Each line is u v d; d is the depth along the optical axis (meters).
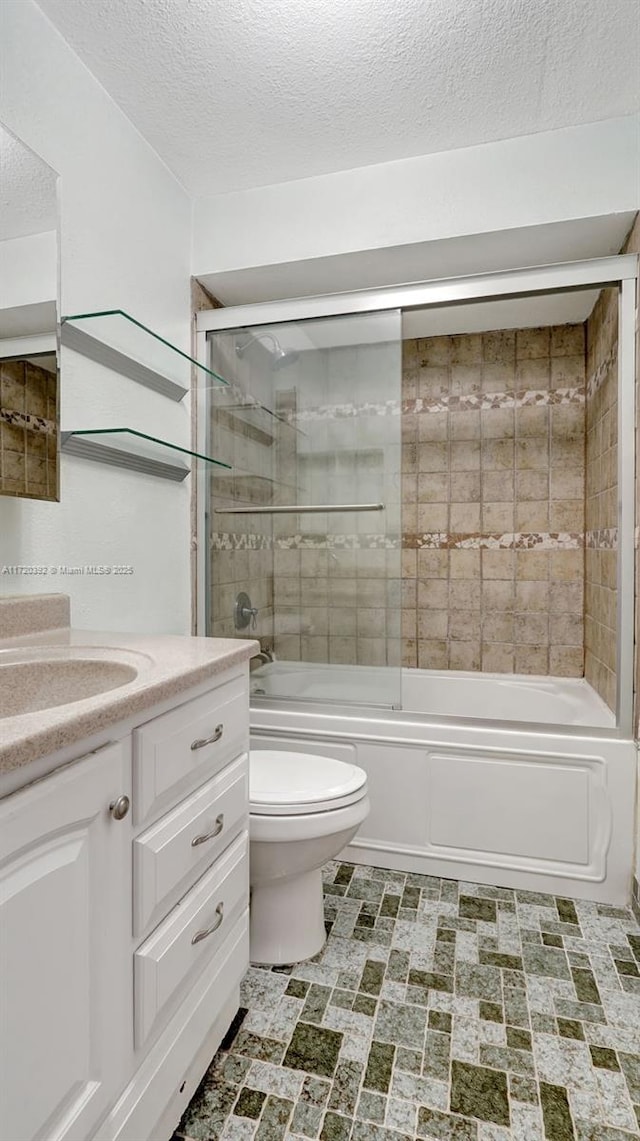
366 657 2.11
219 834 1.12
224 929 1.15
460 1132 1.03
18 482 1.29
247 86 1.66
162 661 1.06
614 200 1.82
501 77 1.63
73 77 1.53
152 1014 0.87
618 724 1.81
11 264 1.26
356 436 2.14
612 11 1.42
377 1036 1.24
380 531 2.11
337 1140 1.01
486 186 1.92
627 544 1.83
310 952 1.49
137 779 0.85
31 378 1.31
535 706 2.56
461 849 1.90
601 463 2.32
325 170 2.05
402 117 1.79
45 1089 0.66
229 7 1.41
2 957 0.60
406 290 2.01
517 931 1.62
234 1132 1.03
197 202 2.21
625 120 1.81
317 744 2.05
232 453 2.27
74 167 1.53
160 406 1.99
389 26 1.46
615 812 1.77
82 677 1.10
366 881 1.88
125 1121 0.82
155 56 1.55
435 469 2.91
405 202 1.99
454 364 2.88
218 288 2.33
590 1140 1.02
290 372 2.20
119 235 1.73
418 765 1.94
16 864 0.63
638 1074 1.15
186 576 2.16
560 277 1.85
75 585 1.55
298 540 2.21
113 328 1.70
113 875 0.80
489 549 2.84
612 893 1.77
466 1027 1.27
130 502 1.81
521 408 2.79
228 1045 1.21
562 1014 1.31
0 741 0.60
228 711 1.17
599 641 2.35
